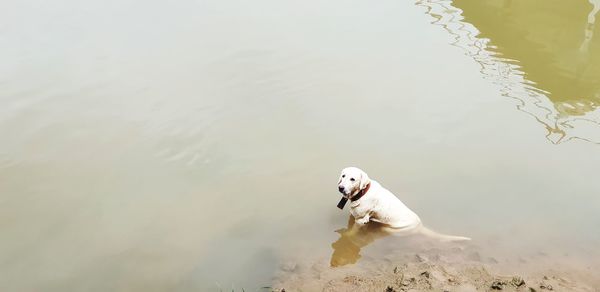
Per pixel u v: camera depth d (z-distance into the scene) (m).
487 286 5.06
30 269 5.99
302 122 9.24
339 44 12.77
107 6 15.94
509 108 9.70
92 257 6.19
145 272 5.89
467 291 4.96
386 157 8.12
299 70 11.30
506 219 6.54
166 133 8.96
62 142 8.73
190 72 11.29
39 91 10.48
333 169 7.83
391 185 7.37
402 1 16.22
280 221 6.71
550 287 5.03
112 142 8.73
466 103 9.87
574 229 6.27
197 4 16.12
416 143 8.52
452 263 5.55
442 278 5.21
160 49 12.58
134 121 9.36
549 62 11.86
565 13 13.30
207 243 6.36
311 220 6.69
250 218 6.81
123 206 7.17
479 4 15.32
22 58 12.09
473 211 6.73
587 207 6.75
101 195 7.41
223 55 12.19
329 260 5.84
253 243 6.30
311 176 7.68
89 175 7.86
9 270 5.98
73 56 12.20
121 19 14.72
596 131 8.87
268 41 12.99
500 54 12.28
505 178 7.51
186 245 6.35
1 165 8.09
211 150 8.48
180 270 5.89
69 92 10.44
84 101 10.08
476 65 11.65
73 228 6.72
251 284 5.55
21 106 9.89
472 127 9.02
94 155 8.37
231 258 6.05
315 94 10.26
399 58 11.95
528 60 11.96
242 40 13.10
